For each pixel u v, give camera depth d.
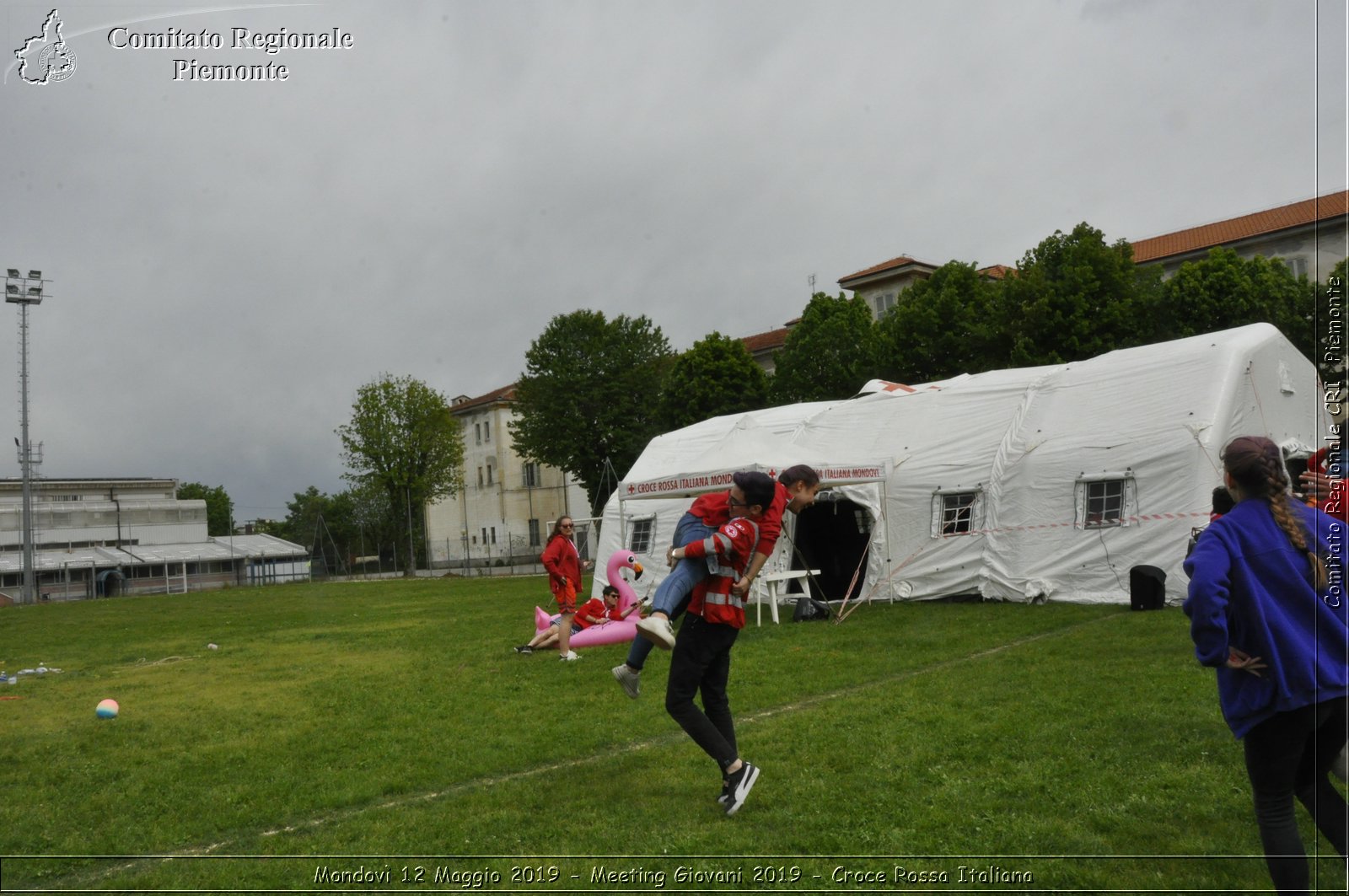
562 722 8.33
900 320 36.91
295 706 10.16
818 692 9.23
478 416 77.19
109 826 5.93
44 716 10.34
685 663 5.59
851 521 21.28
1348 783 3.86
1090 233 33.62
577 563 12.72
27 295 54.22
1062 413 17.69
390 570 75.25
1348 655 3.71
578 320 56.38
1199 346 17.02
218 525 123.94
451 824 5.57
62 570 65.25
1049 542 16.70
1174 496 15.46
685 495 16.80
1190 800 5.27
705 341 47.34
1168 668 9.14
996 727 7.15
